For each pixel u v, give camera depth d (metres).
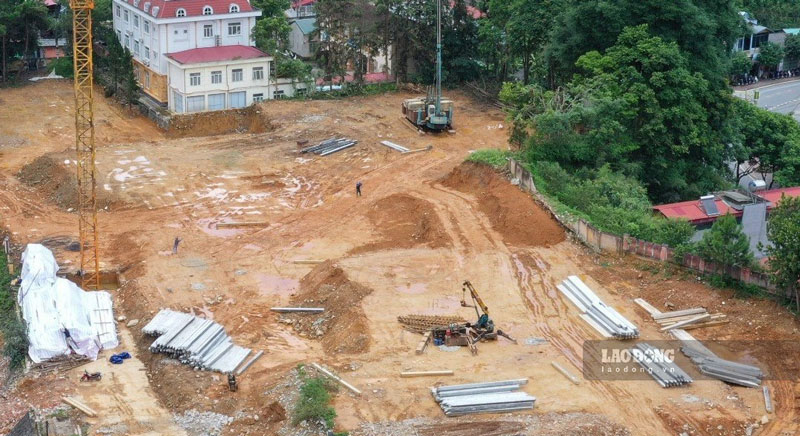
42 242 73.62
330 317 60.94
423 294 62.12
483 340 56.34
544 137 79.31
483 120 102.12
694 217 72.81
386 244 72.38
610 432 47.66
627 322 57.16
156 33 105.00
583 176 78.25
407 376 52.66
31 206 81.38
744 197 75.06
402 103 103.62
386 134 96.81
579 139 79.88
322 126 98.69
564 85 90.44
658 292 61.50
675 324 57.66
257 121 102.44
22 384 54.03
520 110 83.50
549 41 98.62
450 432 47.44
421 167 87.94
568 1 94.50
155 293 64.44
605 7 85.06
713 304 59.62
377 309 59.97
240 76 105.44
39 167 87.94
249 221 77.19
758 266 60.47
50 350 56.38
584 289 61.31
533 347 55.81
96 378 54.59
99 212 79.31
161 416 50.94
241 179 85.81
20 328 57.75
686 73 82.25
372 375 52.88
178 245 72.50
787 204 60.66
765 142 93.31
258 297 64.62
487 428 47.75
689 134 82.75
